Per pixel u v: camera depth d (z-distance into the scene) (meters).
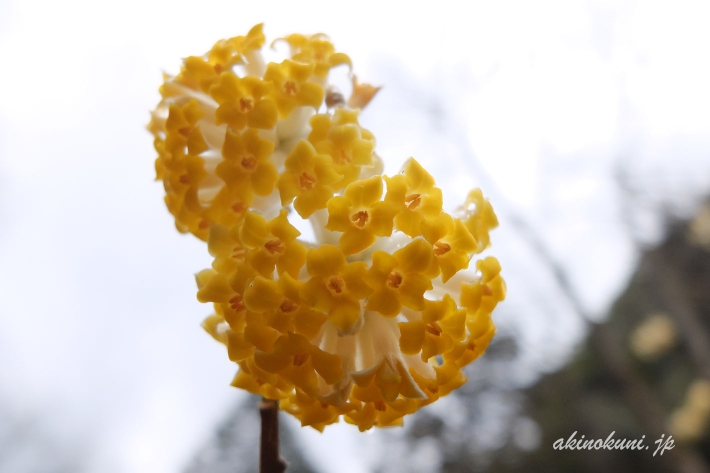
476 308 0.13
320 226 0.13
